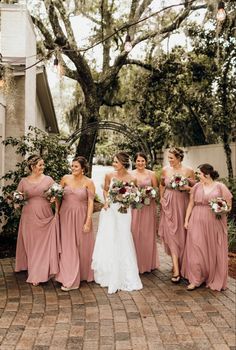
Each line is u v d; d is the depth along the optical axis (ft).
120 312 15.28
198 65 46.98
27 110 30.42
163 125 58.44
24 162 25.57
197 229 18.10
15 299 16.63
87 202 18.95
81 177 18.88
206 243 18.06
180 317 14.82
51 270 18.40
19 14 29.19
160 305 16.06
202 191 18.30
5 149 29.32
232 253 24.47
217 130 47.60
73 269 18.19
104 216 18.31
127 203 17.89
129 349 12.30
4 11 29.07
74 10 44.91
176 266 19.12
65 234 18.54
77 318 14.66
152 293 17.56
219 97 45.55
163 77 52.31
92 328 13.79
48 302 16.31
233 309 15.65
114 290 17.53
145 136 59.26
